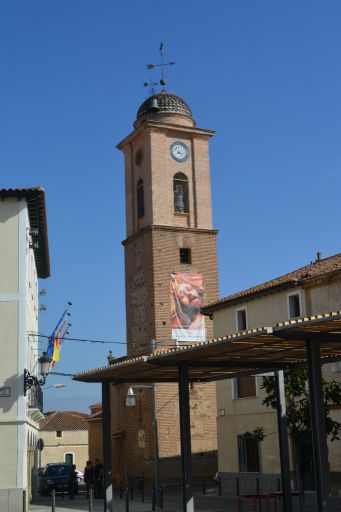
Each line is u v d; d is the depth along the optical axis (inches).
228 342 645.9
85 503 1330.0
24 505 996.6
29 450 1266.0
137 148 2064.5
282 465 842.2
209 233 1985.7
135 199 2046.0
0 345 1075.9
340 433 1159.6
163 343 1844.2
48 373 1189.7
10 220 1119.0
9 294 1093.1
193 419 1806.1
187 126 2030.0
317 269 1301.7
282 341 646.5
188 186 2016.5
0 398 1056.8
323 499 576.7
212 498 1332.4
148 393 1849.2
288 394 1032.2
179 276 1916.8
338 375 1183.6
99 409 2709.2
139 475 1857.8
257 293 1387.8
